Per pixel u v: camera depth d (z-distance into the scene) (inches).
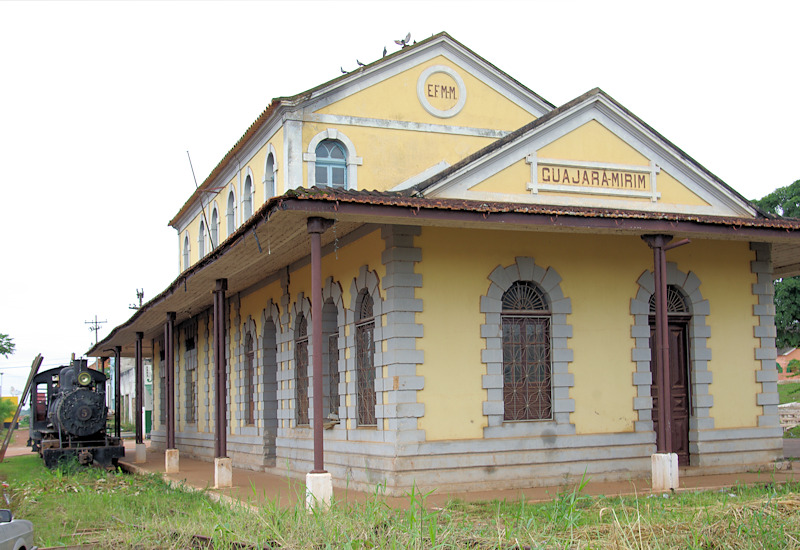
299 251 697.0
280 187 733.9
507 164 590.6
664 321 553.9
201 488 661.9
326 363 695.7
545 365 611.2
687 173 641.6
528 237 610.5
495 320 591.2
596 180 615.2
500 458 575.5
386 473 556.7
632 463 612.4
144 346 1464.1
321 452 479.5
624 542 327.3
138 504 565.3
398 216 490.0
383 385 572.7
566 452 594.2
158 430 1368.1
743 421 658.2
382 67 747.4
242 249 580.4
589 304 621.9
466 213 504.4
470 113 776.3
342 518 381.7
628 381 624.7
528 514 409.1
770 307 681.6
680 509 402.9
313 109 725.3
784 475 618.8
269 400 839.1
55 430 1007.0
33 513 550.3
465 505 480.7
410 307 566.6
